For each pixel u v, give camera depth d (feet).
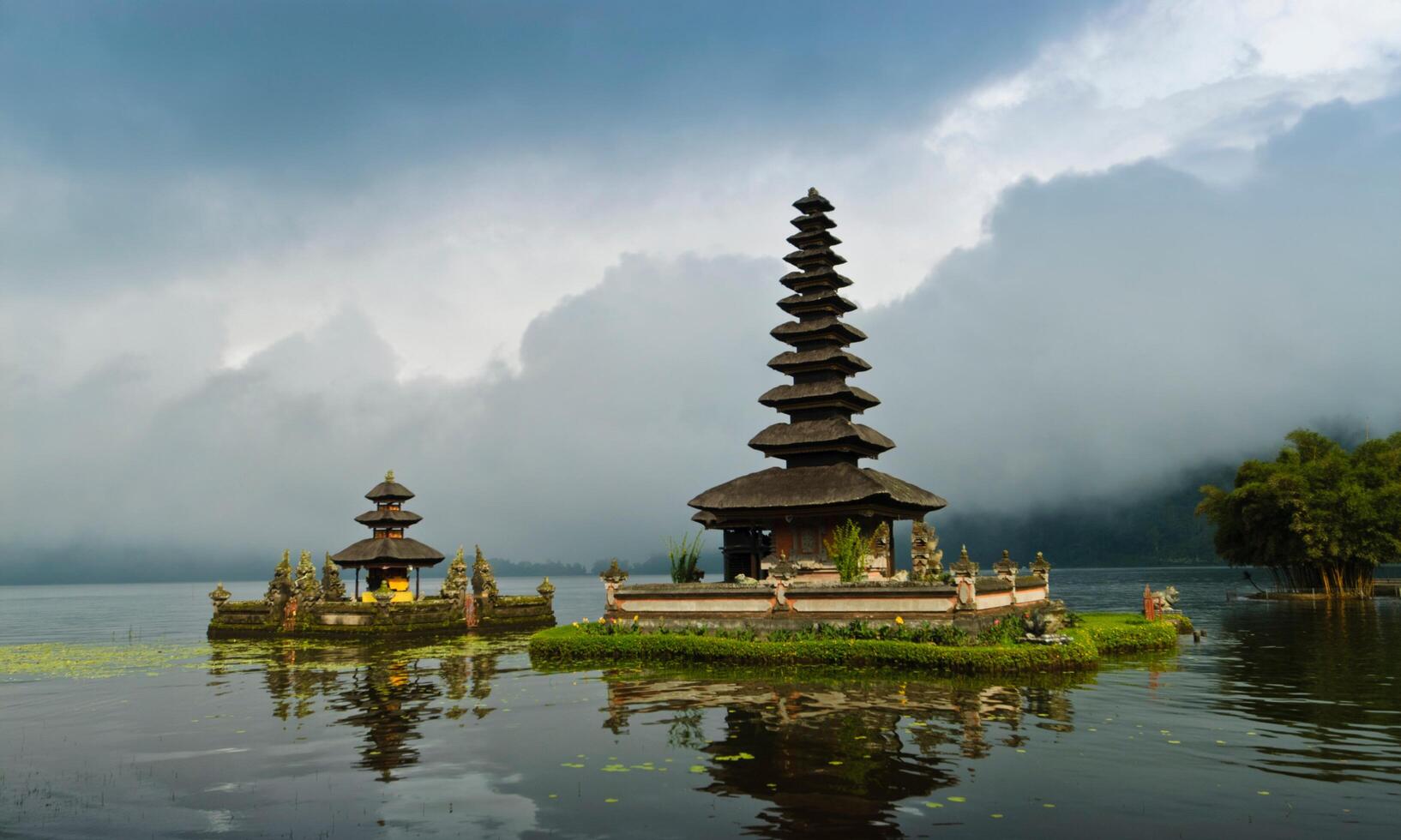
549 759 55.62
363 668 110.01
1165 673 91.86
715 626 112.98
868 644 97.45
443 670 104.68
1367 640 129.59
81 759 58.90
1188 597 298.15
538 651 115.03
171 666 116.67
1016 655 91.40
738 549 153.89
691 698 78.33
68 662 123.75
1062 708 70.79
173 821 44.47
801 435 140.97
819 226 152.87
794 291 155.22
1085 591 368.89
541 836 40.88
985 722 65.21
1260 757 53.98
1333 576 266.77
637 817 43.29
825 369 146.51
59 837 42.37
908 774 50.34
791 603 110.01
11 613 351.05
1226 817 42.34
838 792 46.91
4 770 55.88
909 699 75.97
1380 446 277.23
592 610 297.53
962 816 42.68
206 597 646.74
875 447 147.02
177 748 61.77
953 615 100.32
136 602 531.91
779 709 71.51
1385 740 58.75
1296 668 96.63
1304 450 283.59
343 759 57.16
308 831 42.39
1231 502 275.59
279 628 169.27
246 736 65.62
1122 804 44.39
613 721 67.92
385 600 164.04
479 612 173.47
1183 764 52.34
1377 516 245.86
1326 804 44.32
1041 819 42.09
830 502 128.26
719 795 46.68
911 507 138.00
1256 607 219.82
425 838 40.93
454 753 58.08
